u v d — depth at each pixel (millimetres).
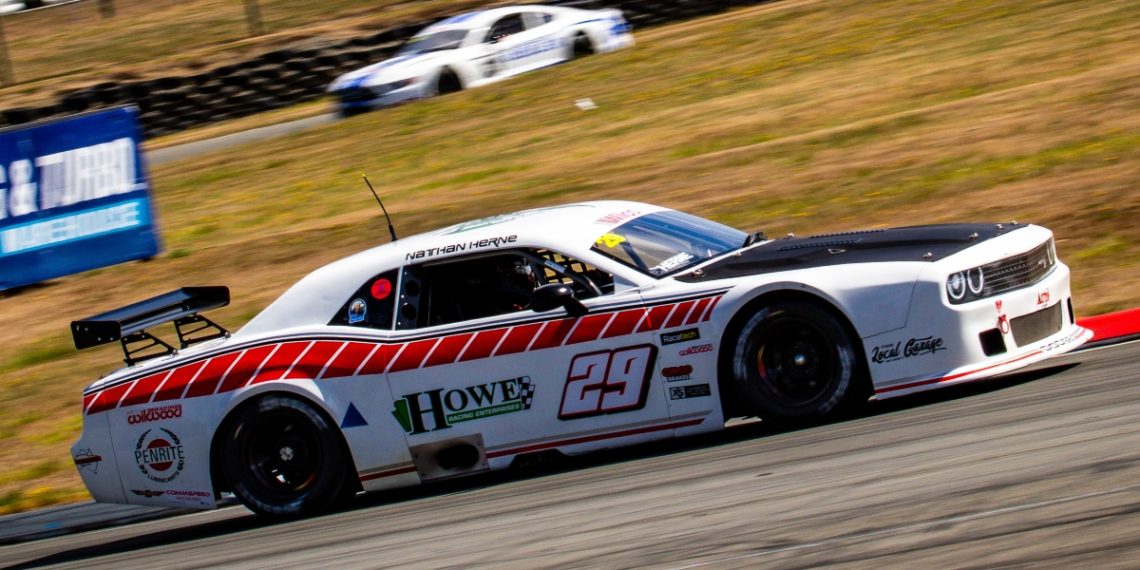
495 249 15320
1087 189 23844
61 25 85125
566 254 14984
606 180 31672
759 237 16562
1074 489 9711
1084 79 30750
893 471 11359
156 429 15789
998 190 25047
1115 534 8555
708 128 35062
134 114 32531
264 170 41531
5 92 61500
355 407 15141
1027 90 31219
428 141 40750
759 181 28781
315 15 72812
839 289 13859
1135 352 15914
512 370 14727
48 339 27734
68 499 19359
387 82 46656
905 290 13734
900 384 13766
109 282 31094
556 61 50000
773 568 9297
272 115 55469
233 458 15562
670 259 15117
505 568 10758
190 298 16875
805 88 37719
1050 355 14234
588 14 51469
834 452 12602
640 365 14352
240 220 35562
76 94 55469
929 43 40438
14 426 23266
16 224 31516
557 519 12305
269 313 15953
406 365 15031
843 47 42562
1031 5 42594
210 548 14672
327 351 15367
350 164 39875
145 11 85062
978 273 13930
